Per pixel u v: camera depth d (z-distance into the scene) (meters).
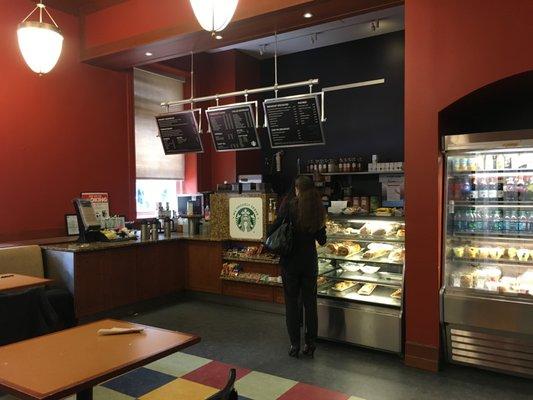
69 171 5.37
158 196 7.06
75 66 5.43
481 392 3.08
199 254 5.61
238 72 7.29
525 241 3.51
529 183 3.45
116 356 1.86
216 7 2.46
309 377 3.33
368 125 6.72
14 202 4.82
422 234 3.48
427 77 3.43
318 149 7.15
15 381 1.61
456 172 3.65
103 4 5.19
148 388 3.15
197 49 5.11
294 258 3.67
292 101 4.71
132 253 5.04
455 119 4.05
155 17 4.81
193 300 5.66
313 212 3.61
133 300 5.04
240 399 2.97
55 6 5.20
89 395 1.97
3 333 2.53
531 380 3.26
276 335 4.30
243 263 5.32
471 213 3.65
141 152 6.55
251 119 5.04
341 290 4.09
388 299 3.88
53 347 1.98
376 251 4.09
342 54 6.92
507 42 3.13
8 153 4.77
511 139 3.23
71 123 5.39
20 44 3.21
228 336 4.27
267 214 5.11
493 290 3.34
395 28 6.34
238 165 7.33
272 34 4.67
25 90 4.91
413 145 3.49
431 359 3.44
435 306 3.43
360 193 6.72
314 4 3.93
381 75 6.60
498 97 3.77
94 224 4.96
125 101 6.07
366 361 3.64
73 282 4.39
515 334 3.21
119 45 5.11
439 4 3.37
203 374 3.39
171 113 5.58
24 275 4.09
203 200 6.32
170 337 2.12
